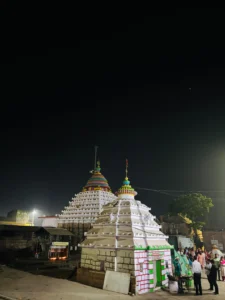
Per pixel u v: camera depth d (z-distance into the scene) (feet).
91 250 55.88
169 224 132.46
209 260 54.34
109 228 56.03
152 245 54.13
